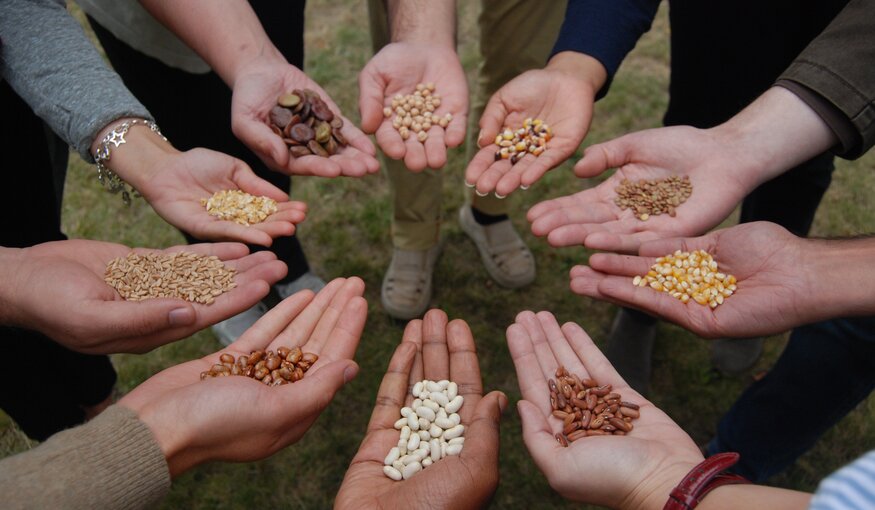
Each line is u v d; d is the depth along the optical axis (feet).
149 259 1.89
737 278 1.83
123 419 1.36
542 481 2.45
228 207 1.98
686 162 2.03
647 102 3.76
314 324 1.84
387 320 2.95
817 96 1.85
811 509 0.84
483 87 2.85
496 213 2.96
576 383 1.68
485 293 3.03
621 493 1.42
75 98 1.90
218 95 2.42
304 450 2.55
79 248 1.86
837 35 1.81
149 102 2.42
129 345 1.72
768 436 2.13
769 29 2.04
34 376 2.05
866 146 1.86
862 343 1.84
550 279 3.06
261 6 2.34
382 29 2.69
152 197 2.01
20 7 1.93
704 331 1.79
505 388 2.73
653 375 2.74
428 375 1.82
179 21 2.13
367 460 1.65
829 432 2.53
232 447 1.51
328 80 3.91
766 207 2.47
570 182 3.41
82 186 3.34
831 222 3.14
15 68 1.89
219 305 1.79
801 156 1.96
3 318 1.73
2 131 1.89
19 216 1.98
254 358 1.72
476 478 1.41
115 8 2.14
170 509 2.40
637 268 1.87
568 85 2.17
